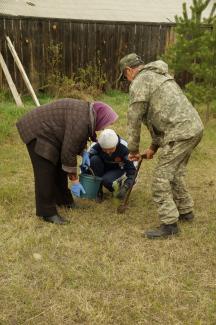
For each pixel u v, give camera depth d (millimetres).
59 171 4258
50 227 4059
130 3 11234
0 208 4418
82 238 3910
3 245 3727
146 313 2949
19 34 9117
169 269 3459
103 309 2955
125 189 4645
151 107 3686
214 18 7703
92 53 10086
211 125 8203
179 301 3084
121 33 10242
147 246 3812
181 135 3629
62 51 9711
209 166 6062
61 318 2871
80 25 9711
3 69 8844
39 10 9750
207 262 3596
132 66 3768
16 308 2951
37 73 9586
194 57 7723
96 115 3771
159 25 10555
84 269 3424
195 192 5117
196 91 7770
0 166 5672
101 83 10164
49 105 3889
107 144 4148
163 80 3633
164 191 3836
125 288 3199
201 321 2875
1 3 9461
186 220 4297
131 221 4305
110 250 3689
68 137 3717
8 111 7738
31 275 3326
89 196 4727
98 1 10875
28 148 3934
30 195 4809
